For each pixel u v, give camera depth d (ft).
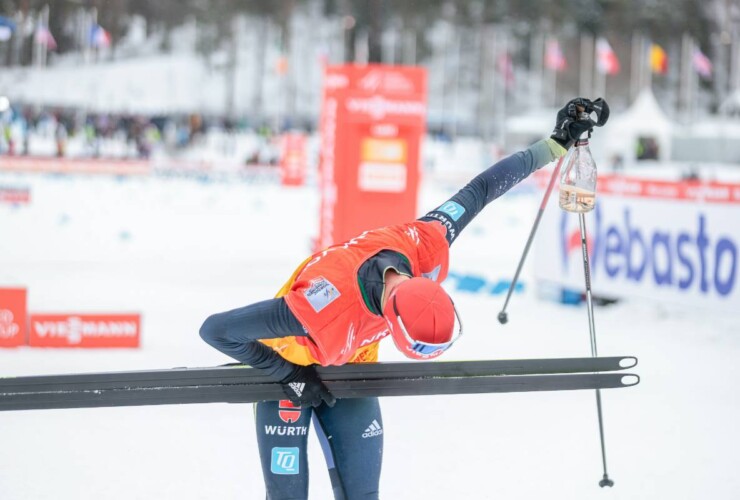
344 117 52.80
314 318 13.46
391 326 13.16
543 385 16.43
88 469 21.09
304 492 15.64
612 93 297.33
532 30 288.92
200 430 24.38
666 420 25.99
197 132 203.10
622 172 174.50
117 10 273.33
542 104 281.33
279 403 15.70
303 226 83.61
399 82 52.65
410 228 14.90
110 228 76.38
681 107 271.90
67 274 52.11
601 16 300.61
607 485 18.28
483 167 186.19
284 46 262.47
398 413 26.40
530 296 48.21
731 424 25.71
